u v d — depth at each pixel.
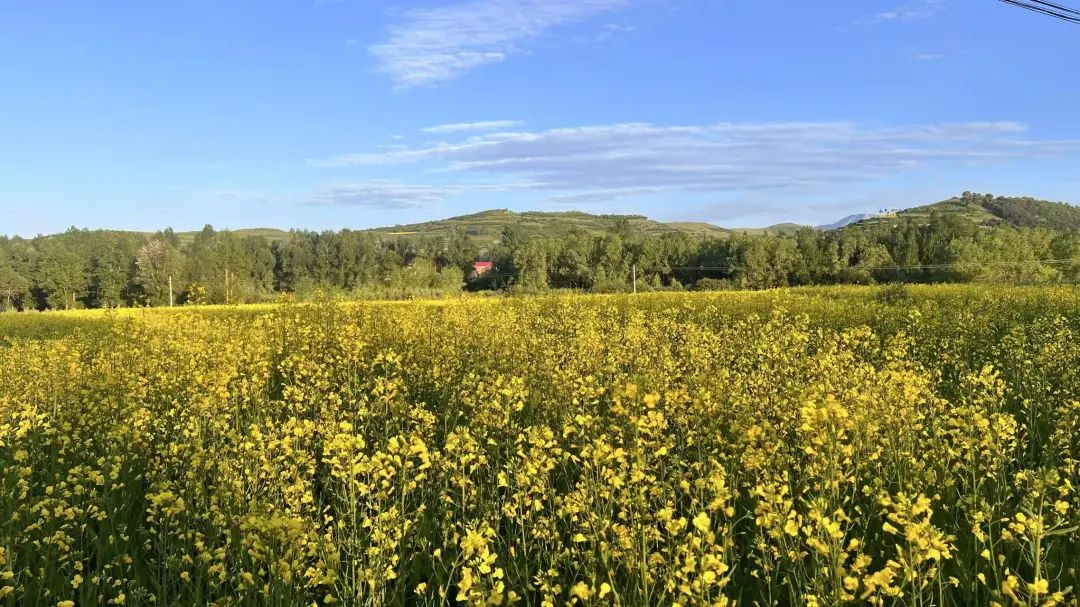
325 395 8.94
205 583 4.67
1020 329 11.80
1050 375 8.83
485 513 5.00
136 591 4.31
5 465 6.36
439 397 9.20
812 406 5.12
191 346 11.92
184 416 7.59
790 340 12.09
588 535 4.22
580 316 18.02
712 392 7.32
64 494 5.25
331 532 4.61
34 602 4.42
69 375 10.42
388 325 14.38
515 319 16.92
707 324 16.73
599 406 8.27
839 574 3.24
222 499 5.02
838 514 3.74
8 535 4.52
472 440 5.36
